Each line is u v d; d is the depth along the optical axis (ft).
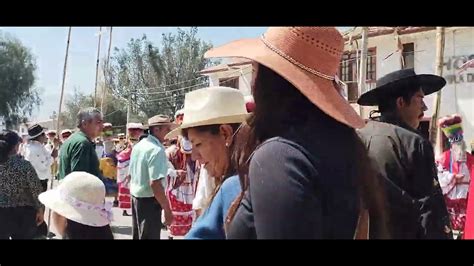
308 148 3.73
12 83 95.50
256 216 3.62
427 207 7.87
